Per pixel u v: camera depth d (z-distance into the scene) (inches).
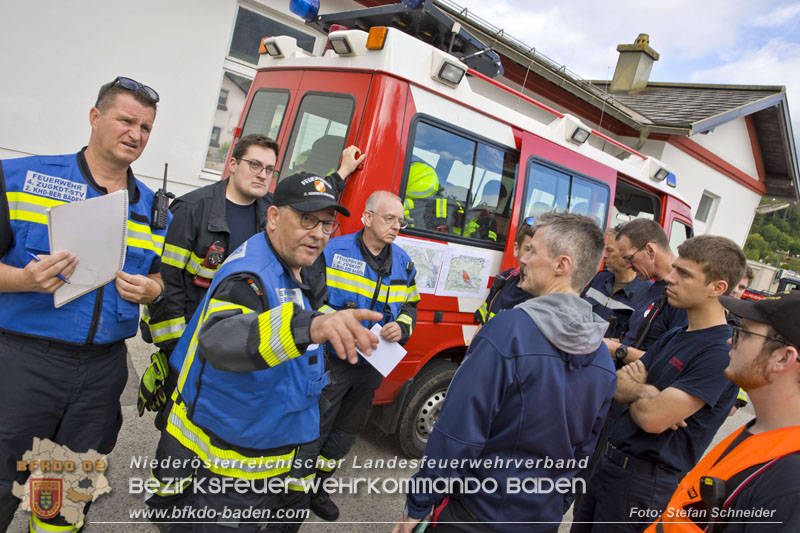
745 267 83.0
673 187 222.8
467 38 150.6
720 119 409.4
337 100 124.3
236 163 105.0
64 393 76.0
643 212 219.8
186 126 246.7
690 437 82.6
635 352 105.0
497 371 61.1
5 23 195.2
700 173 465.4
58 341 73.8
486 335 64.2
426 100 123.1
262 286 63.4
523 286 72.4
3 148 204.2
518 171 146.6
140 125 76.2
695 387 77.4
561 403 61.9
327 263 106.4
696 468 59.6
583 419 64.9
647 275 118.3
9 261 72.1
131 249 81.2
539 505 63.9
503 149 142.9
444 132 128.0
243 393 63.5
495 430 63.4
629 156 203.8
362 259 108.7
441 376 140.7
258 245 68.8
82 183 76.1
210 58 245.9
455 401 62.4
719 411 82.8
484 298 145.6
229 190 107.3
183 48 236.7
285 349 52.7
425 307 131.0
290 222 66.2
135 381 154.9
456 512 65.2
